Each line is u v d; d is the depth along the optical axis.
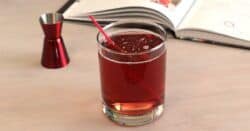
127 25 0.62
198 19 0.81
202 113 0.61
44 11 0.89
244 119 0.60
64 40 0.78
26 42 0.78
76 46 0.77
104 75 0.58
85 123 0.60
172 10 0.81
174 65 0.71
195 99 0.64
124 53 0.55
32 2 0.93
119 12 0.80
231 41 0.76
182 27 0.78
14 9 0.90
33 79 0.69
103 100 0.61
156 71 0.58
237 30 0.78
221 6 0.87
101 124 0.60
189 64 0.71
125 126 0.60
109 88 0.58
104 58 0.57
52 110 0.63
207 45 0.77
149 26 0.62
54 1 0.93
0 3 0.93
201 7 0.86
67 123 0.61
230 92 0.65
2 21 0.85
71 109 0.63
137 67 0.56
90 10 0.82
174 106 0.63
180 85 0.67
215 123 0.60
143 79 0.57
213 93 0.65
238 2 0.88
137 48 0.57
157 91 0.59
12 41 0.79
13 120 0.61
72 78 0.69
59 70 0.71
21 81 0.68
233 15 0.83
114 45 0.58
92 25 0.83
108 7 0.81
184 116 0.61
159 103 0.60
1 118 0.62
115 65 0.56
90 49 0.76
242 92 0.65
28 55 0.75
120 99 0.58
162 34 0.60
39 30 0.82
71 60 0.73
